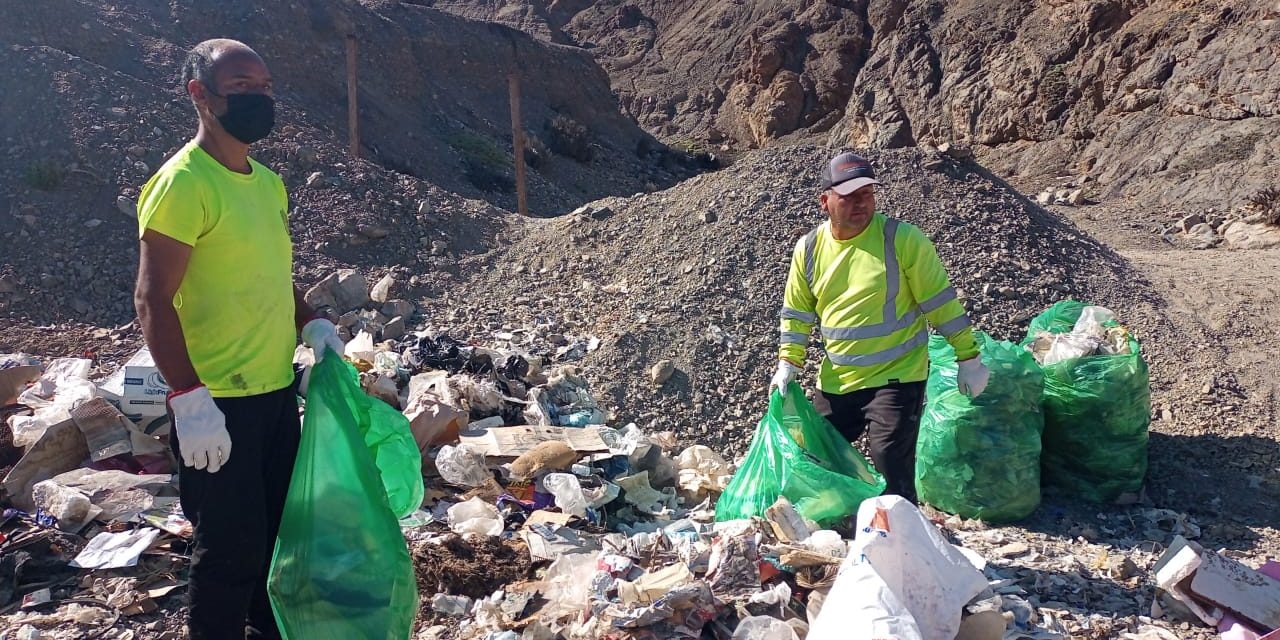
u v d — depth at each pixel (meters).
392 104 21.84
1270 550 4.58
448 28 28.31
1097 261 8.17
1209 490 5.26
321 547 2.76
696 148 45.84
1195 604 3.72
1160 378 6.45
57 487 4.07
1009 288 7.24
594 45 59.44
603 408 5.98
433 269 8.17
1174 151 23.38
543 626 3.32
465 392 5.40
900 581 3.09
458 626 3.50
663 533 4.02
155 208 2.48
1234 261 9.40
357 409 3.02
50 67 9.41
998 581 3.98
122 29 14.95
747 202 8.11
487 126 24.55
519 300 7.54
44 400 5.00
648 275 7.58
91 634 3.38
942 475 4.90
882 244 4.02
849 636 2.83
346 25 22.77
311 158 9.71
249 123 2.61
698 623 3.27
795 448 4.18
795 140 43.12
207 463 2.49
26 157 8.35
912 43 39.03
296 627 2.76
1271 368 6.48
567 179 23.66
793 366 4.33
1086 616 3.75
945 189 8.58
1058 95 30.83
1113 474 5.14
